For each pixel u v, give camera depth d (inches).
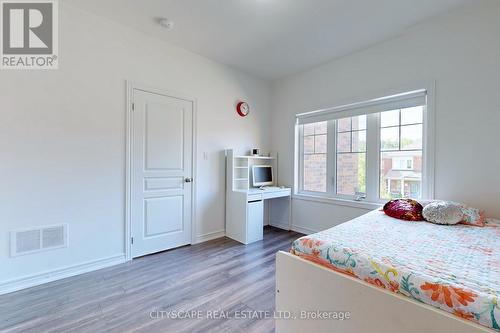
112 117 97.3
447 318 34.4
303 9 87.6
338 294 46.9
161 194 112.7
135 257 105.0
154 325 61.9
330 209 132.1
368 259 46.3
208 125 130.3
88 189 92.0
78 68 89.0
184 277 88.0
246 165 139.3
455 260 46.8
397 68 105.3
